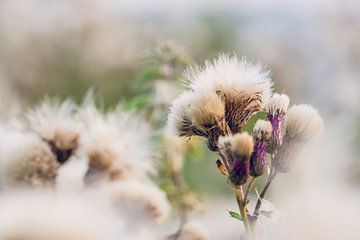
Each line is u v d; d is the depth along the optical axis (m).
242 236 0.27
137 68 1.00
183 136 0.29
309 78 1.06
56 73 1.13
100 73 1.12
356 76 1.01
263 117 0.45
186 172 0.66
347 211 0.22
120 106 0.48
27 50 1.17
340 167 0.29
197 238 0.37
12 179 0.35
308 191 0.23
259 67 0.30
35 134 0.37
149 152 0.40
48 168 0.35
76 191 0.34
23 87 1.10
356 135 0.41
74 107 0.41
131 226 0.31
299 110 0.28
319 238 0.22
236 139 0.27
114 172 0.37
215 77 0.29
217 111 0.28
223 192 0.67
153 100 0.51
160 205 0.32
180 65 0.54
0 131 0.38
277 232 0.23
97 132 0.37
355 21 1.15
